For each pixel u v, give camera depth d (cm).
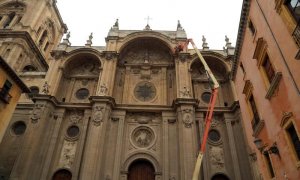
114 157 2806
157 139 2991
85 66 3747
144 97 3375
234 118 3116
